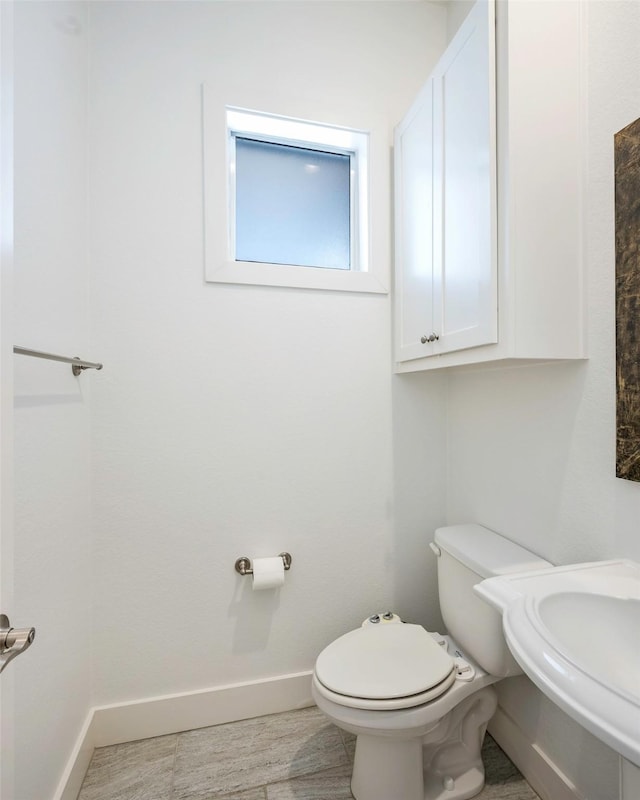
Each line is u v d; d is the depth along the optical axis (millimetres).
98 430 1399
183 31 1473
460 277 1189
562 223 1028
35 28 1035
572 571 914
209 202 1488
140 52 1436
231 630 1526
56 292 1143
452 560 1361
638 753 461
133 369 1433
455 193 1210
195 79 1481
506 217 998
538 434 1231
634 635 774
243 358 1539
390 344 1707
